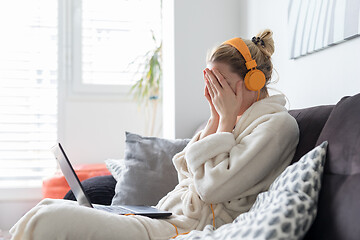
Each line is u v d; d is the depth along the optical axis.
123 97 3.79
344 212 0.87
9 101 3.62
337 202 0.91
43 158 3.65
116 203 2.02
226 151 1.36
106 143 3.77
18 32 3.67
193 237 0.99
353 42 1.50
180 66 2.65
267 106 1.45
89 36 3.76
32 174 3.63
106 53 3.78
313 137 1.31
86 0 3.77
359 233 0.80
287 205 0.85
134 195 1.99
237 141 1.40
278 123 1.34
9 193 3.56
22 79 3.66
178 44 2.65
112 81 3.78
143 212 1.31
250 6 2.53
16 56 3.66
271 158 1.31
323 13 1.67
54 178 3.15
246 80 1.49
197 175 1.34
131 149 2.13
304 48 1.83
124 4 3.79
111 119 3.78
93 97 3.76
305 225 0.86
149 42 3.77
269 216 0.83
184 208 1.35
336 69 1.61
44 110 3.68
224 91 1.49
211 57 1.53
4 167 3.58
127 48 3.79
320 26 1.69
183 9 2.66
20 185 3.59
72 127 3.72
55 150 1.46
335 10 1.58
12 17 3.67
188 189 1.43
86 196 1.26
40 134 3.67
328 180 0.99
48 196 3.12
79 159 3.72
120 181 2.08
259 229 0.81
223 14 2.71
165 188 1.99
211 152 1.34
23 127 3.64
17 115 3.63
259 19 2.38
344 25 1.52
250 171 1.29
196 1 2.67
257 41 1.56
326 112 1.34
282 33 2.09
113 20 3.78
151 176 2.02
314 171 0.99
